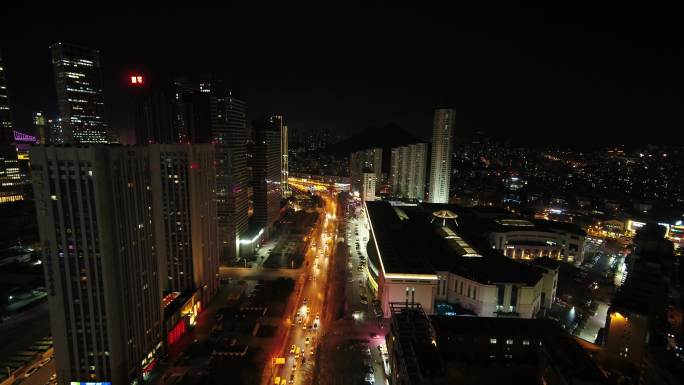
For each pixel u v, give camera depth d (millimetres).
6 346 162375
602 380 109875
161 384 141875
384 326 184625
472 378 137875
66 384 129750
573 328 189500
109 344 126562
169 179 190375
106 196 122875
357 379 144250
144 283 144875
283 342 169625
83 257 123375
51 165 119500
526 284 183250
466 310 192625
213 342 168750
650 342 148750
